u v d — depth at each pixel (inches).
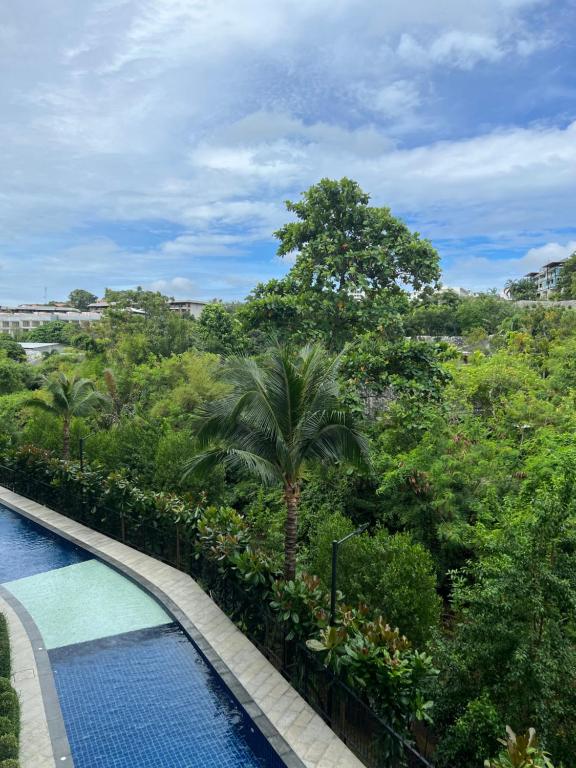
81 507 678.5
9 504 755.4
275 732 309.7
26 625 434.3
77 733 317.7
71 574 538.6
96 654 398.3
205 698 352.5
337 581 397.1
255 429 387.9
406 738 293.7
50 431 875.4
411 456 542.9
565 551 284.5
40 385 1443.2
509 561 282.2
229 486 762.2
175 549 549.0
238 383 388.2
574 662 262.5
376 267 748.0
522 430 606.9
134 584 514.6
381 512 590.6
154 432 752.3
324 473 453.4
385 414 657.6
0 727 283.4
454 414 630.5
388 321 714.2
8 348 1961.1
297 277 778.2
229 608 447.8
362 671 297.7
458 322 2069.4
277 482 380.2
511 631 269.7
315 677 336.2
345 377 626.5
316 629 346.6
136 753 304.5
